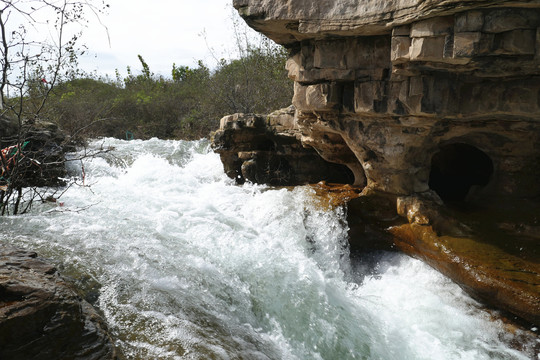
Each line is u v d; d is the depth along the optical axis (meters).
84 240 4.68
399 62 4.20
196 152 12.07
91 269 4.02
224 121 8.23
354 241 5.72
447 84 4.36
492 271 4.30
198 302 3.96
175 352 3.10
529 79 4.05
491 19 3.53
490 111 4.29
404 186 5.38
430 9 3.67
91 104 18.33
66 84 13.96
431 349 4.12
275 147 8.00
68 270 3.93
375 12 4.19
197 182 8.24
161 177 8.50
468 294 4.63
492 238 4.73
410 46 4.03
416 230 5.13
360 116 5.17
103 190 7.13
